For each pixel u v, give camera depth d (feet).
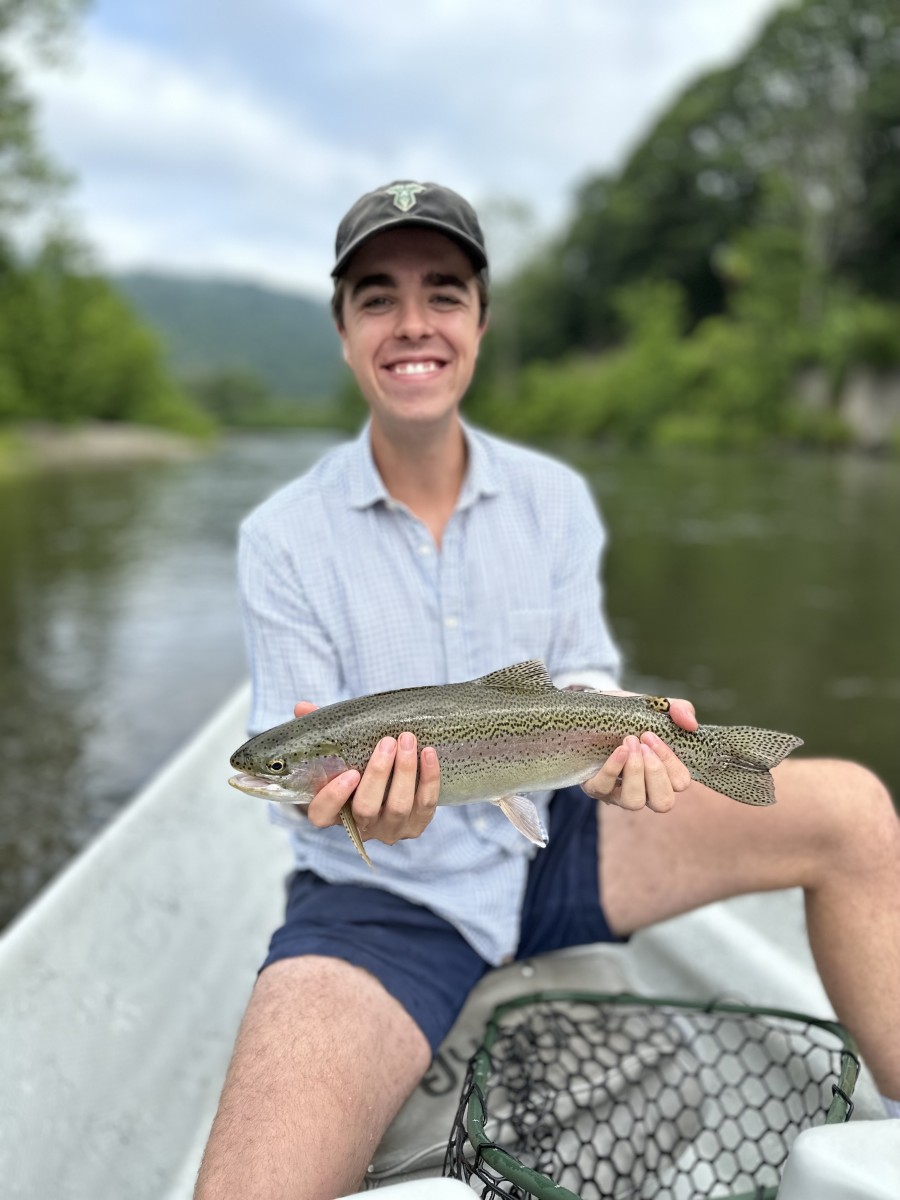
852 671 25.30
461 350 8.24
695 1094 8.20
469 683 7.38
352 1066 6.63
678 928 10.68
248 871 11.93
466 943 8.05
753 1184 7.82
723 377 145.59
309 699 8.29
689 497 68.64
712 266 206.69
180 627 30.37
